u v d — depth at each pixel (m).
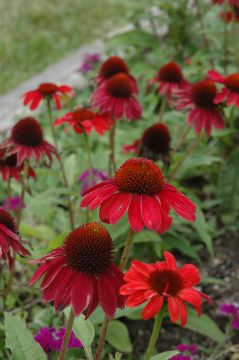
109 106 1.05
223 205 1.20
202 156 1.16
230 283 1.08
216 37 1.42
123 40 1.57
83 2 2.68
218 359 0.96
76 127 1.04
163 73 1.16
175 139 1.24
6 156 0.96
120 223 0.96
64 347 0.70
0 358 0.88
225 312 0.97
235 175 1.20
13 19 2.57
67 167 1.12
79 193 1.10
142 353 0.98
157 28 1.85
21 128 0.97
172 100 1.15
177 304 0.67
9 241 0.81
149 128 1.07
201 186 1.30
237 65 1.39
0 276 1.00
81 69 1.73
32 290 1.02
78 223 1.10
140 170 0.70
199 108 1.05
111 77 1.07
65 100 1.11
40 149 0.98
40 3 2.69
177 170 1.14
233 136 1.33
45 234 1.09
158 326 0.68
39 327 0.94
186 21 1.57
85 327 0.76
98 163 1.08
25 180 0.98
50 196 1.07
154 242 1.03
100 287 0.68
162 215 0.69
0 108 1.79
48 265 0.69
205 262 1.13
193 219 0.70
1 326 0.89
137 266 0.69
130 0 1.61
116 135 1.34
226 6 1.31
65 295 0.68
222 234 1.18
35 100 1.08
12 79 2.08
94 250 0.68
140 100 1.44
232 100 1.01
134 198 0.70
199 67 1.40
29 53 2.28
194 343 0.99
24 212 1.20
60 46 2.31
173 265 0.70
